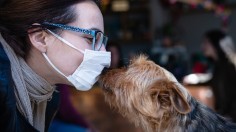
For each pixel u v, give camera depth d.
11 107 1.47
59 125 2.85
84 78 1.72
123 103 2.17
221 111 4.45
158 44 7.62
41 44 1.65
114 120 5.70
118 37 7.95
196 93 5.18
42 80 1.72
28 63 1.69
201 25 9.30
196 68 7.05
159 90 2.09
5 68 1.49
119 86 2.16
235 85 4.41
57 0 1.62
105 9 7.84
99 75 1.88
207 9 8.52
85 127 2.94
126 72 2.21
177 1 8.30
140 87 2.13
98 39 1.73
